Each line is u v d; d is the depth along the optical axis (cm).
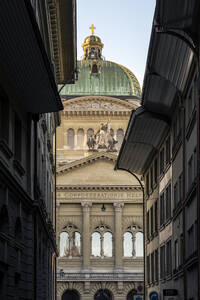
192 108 3734
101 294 11912
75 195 11912
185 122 4028
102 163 12081
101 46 16112
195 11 3019
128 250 11925
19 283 3123
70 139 14200
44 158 4878
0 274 2652
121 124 14275
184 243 3975
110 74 15212
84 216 11862
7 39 2406
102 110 14212
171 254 4931
